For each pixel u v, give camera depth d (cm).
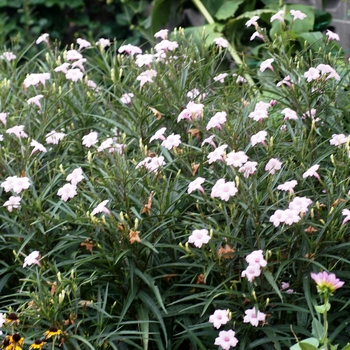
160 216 265
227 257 260
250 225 265
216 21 495
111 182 272
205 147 283
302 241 261
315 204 263
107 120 305
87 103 322
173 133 304
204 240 252
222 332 254
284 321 269
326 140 281
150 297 270
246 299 260
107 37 645
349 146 269
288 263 264
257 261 249
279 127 294
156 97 303
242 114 288
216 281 272
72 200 279
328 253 266
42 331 254
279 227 267
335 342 267
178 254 280
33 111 321
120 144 289
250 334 264
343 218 264
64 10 651
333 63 309
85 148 316
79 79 332
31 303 257
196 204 273
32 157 304
